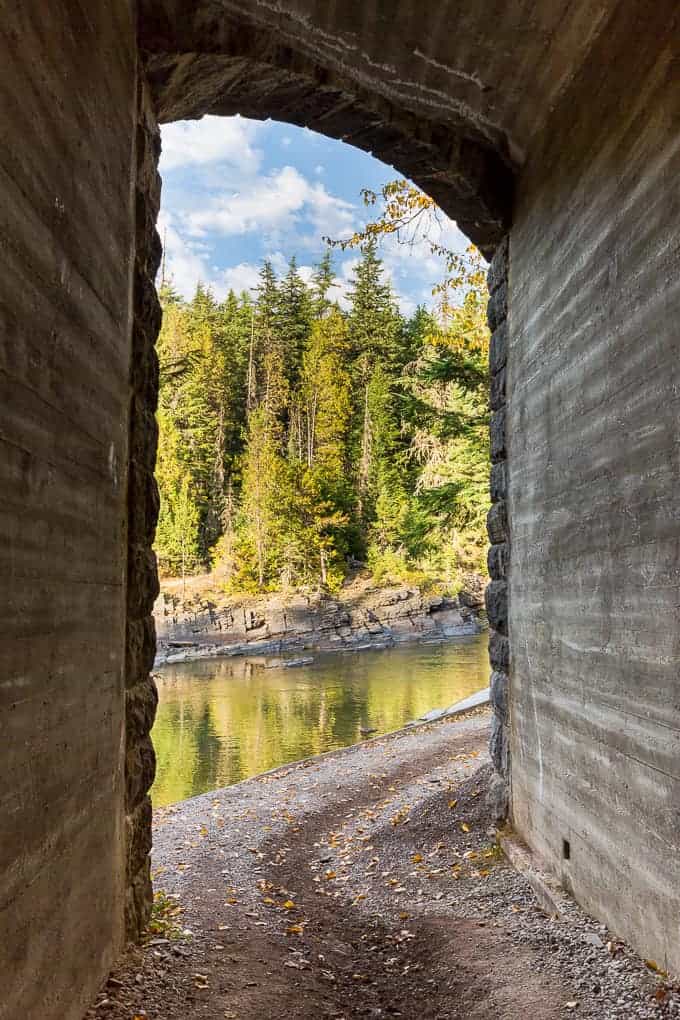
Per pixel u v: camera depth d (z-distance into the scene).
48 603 2.54
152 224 4.32
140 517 3.96
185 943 3.88
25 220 2.31
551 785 4.62
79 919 2.88
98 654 3.21
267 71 4.59
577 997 3.18
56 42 2.62
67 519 2.77
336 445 49.06
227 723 17.44
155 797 11.32
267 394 52.78
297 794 8.12
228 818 7.22
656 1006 2.97
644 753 3.35
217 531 47.31
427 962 3.83
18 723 2.24
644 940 3.38
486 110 5.02
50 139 2.56
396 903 4.84
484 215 5.61
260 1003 3.26
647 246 3.33
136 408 3.96
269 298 58.41
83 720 2.97
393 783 8.34
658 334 3.22
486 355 11.88
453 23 4.33
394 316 54.38
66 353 2.75
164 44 4.17
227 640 35.47
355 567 43.97
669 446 3.12
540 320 4.83
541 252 4.83
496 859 5.25
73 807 2.81
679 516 3.04
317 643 34.69
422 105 5.11
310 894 5.20
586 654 4.03
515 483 5.37
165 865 5.62
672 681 3.10
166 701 20.94
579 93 4.19
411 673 25.05
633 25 3.51
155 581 4.17
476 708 12.11
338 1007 3.32
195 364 50.41
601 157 3.86
